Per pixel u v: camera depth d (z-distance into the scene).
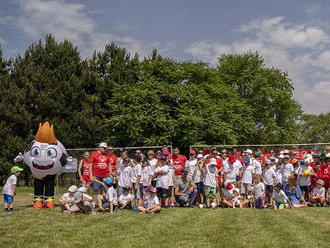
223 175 14.49
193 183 14.54
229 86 43.47
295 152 17.69
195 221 10.32
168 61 38.53
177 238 8.07
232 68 47.53
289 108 48.41
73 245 7.48
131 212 12.23
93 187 13.02
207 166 14.01
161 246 7.34
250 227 9.33
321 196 14.55
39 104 30.50
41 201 13.96
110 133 33.38
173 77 38.00
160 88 35.00
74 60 34.12
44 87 31.39
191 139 33.91
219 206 14.51
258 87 46.50
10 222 10.10
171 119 33.56
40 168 13.69
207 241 7.77
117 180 14.75
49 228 9.23
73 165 20.34
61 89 31.64
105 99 34.62
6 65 34.00
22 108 30.02
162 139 32.44
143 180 14.18
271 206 14.41
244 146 20.19
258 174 14.47
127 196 13.43
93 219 10.65
